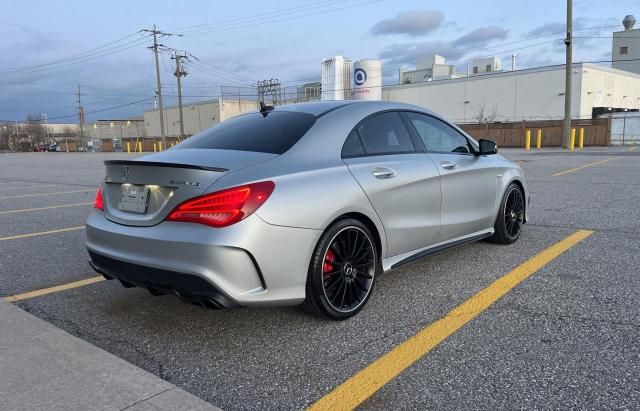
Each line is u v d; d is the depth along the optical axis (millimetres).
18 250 5664
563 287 3889
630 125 33812
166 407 2330
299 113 3793
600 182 10359
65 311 3713
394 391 2506
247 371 2762
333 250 3289
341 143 3561
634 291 3748
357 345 3031
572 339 2994
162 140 51750
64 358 2814
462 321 3320
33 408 2311
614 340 2963
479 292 3857
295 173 3141
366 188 3457
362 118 3812
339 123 3645
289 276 3004
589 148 27625
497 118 49844
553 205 7602
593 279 4051
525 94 47938
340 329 3266
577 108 45188
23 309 3758
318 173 3248
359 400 2438
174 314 3613
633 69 71625
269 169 3086
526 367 2686
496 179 4934
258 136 3533
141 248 3037
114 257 3193
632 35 71250
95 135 99375
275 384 2617
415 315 3455
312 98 51781
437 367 2725
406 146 4094
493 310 3488
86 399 2391
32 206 9477
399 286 4059
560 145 31938
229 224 2807
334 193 3230
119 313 3660
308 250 3076
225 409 2400
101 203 3502
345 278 3381
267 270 2900
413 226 3877
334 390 2537
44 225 7301
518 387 2492
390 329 3240
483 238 4891
